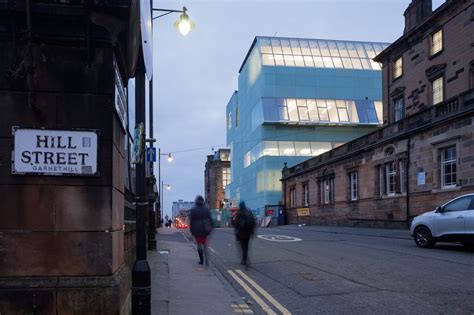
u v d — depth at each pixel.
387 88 35.31
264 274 10.62
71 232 5.03
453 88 27.06
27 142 4.99
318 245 17.05
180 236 26.42
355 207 32.78
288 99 57.22
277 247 16.42
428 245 15.09
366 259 12.49
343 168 34.94
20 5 4.92
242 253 12.22
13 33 4.94
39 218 4.98
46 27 5.05
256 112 59.44
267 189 54.66
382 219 28.81
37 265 4.95
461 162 21.44
